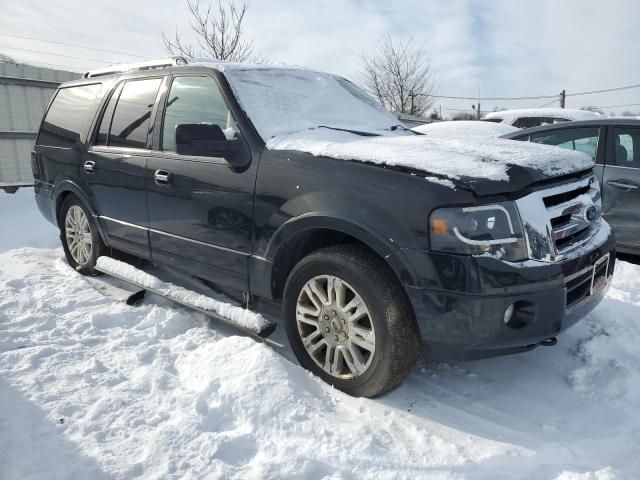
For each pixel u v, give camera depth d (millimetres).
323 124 3480
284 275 3070
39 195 5074
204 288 4031
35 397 2605
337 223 2641
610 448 2326
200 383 2770
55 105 4992
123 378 2854
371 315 2594
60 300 3992
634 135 5016
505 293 2334
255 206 3000
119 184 3941
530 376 3000
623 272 4672
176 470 2115
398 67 26000
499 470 2180
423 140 3107
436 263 2367
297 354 2998
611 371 2998
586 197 2863
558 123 5641
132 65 4344
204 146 2941
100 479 2055
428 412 2637
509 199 2410
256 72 3609
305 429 2395
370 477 2129
